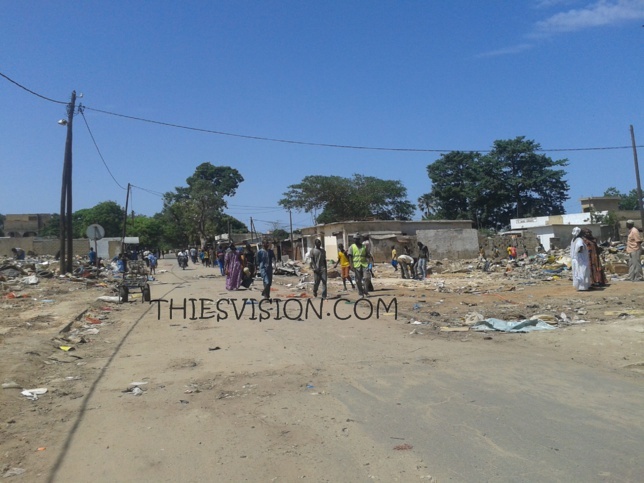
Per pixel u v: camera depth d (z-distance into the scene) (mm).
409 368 7656
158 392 6852
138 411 6094
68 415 5996
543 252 45719
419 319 12242
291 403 6199
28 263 29812
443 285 21141
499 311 12977
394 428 5289
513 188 69062
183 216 87188
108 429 5531
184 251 44656
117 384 7293
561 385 6637
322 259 16609
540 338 9547
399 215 70312
